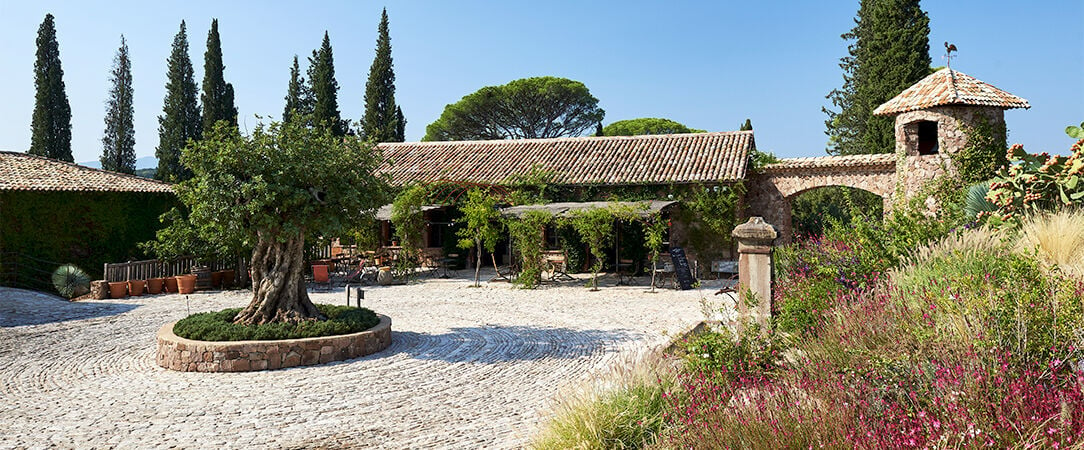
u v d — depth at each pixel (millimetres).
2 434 6590
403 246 21188
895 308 5809
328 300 16828
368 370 9188
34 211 19219
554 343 11078
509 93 43125
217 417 7129
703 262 22031
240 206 9703
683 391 5641
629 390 5773
